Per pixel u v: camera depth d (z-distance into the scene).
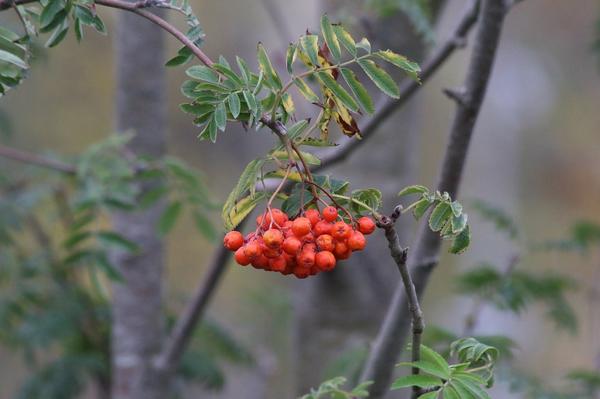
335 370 2.01
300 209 1.42
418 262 1.66
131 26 1.98
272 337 3.14
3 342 2.30
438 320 4.92
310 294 2.25
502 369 2.00
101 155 1.83
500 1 1.61
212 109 1.41
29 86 4.33
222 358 2.52
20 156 1.88
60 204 2.27
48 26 1.45
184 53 1.44
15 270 2.22
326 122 1.43
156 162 1.80
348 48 1.42
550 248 2.27
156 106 2.02
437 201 1.42
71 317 2.17
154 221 2.01
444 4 2.16
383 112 1.77
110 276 1.80
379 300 2.21
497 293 2.18
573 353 4.95
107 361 2.24
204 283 1.85
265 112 1.42
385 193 2.20
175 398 2.20
